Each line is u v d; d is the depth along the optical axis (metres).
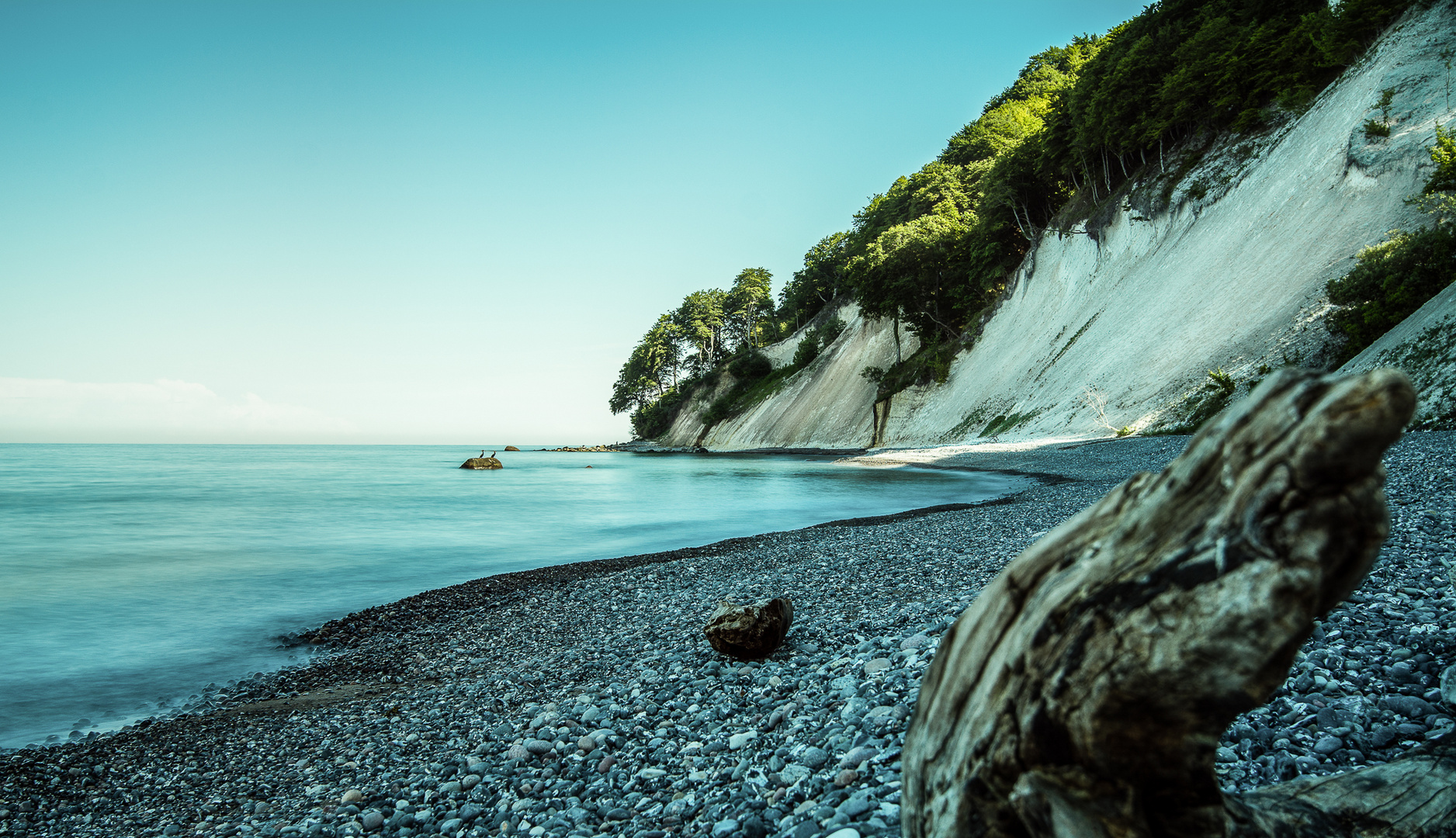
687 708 5.75
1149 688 1.16
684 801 4.11
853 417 74.25
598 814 4.21
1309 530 0.99
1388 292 24.02
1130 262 46.16
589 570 14.60
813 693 5.50
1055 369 46.78
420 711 7.09
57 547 19.36
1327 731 3.40
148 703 8.12
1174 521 1.21
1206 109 44.16
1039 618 1.34
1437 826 1.82
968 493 27.39
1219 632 1.07
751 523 22.53
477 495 36.25
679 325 130.62
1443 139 24.67
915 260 65.00
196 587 14.33
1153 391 35.50
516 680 7.67
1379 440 0.92
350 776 5.54
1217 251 38.25
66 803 5.68
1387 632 4.40
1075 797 1.31
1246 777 3.17
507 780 4.88
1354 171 31.19
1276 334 29.92
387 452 199.38
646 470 61.53
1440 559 6.14
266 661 9.64
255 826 4.87
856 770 3.88
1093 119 48.78
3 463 88.00
